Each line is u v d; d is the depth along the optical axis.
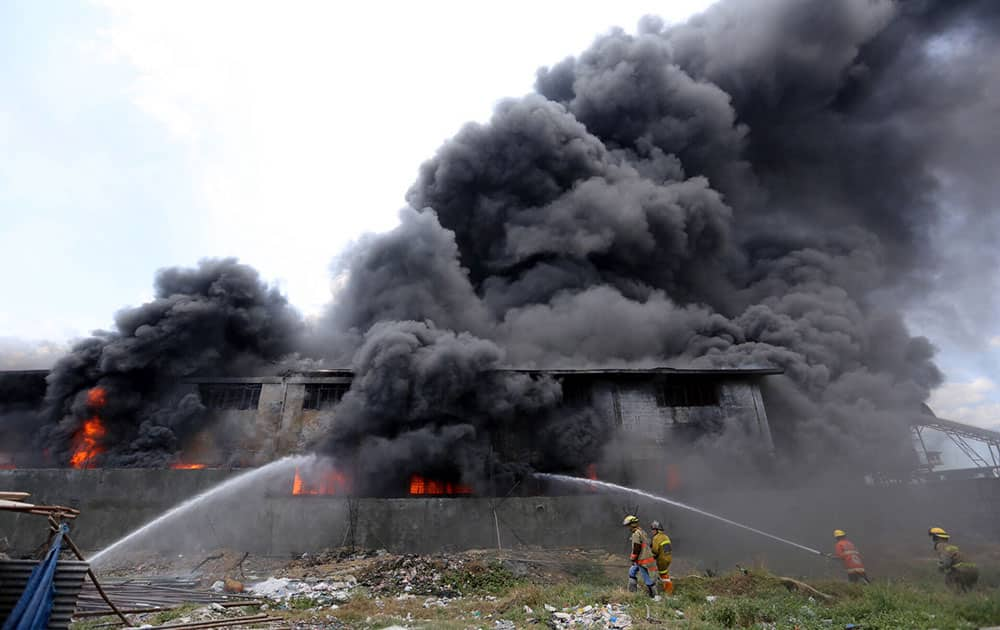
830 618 7.93
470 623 8.62
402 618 9.34
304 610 10.26
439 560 14.73
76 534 18.89
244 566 16.70
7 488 19.39
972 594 8.83
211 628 8.20
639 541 10.16
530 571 14.06
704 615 8.01
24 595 5.89
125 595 11.09
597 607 8.84
